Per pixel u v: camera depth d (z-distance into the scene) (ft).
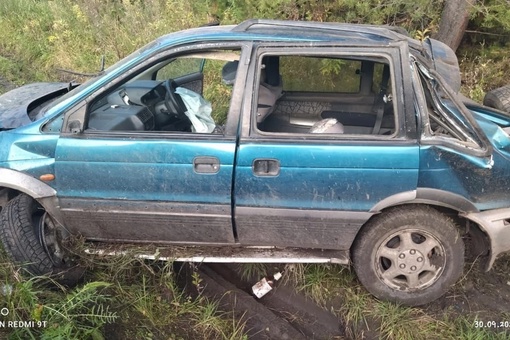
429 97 10.23
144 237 10.71
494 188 9.93
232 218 10.13
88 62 22.71
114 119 10.21
